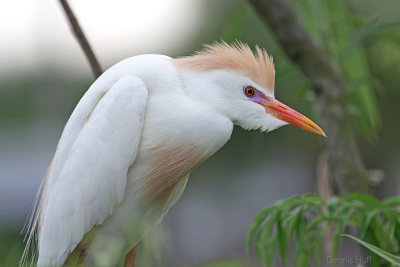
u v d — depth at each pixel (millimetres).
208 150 5789
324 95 6734
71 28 6426
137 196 5895
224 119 5750
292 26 6605
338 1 7418
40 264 5805
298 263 5879
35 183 17766
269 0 6539
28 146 19484
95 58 6500
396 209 6234
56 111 16281
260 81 5770
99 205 5727
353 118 8031
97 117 5719
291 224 5688
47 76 15836
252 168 17562
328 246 7316
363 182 6652
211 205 17906
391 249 5812
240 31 7605
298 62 6766
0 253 4672
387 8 12617
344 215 5488
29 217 6875
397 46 7648
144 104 5680
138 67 5848
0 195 16016
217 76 5703
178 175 5887
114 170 5660
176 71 5840
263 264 5730
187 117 5660
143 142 5762
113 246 5672
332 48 7430
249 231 5707
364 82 7531
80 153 5707
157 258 5941
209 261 4059
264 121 5836
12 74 16875
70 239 5789
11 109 16938
